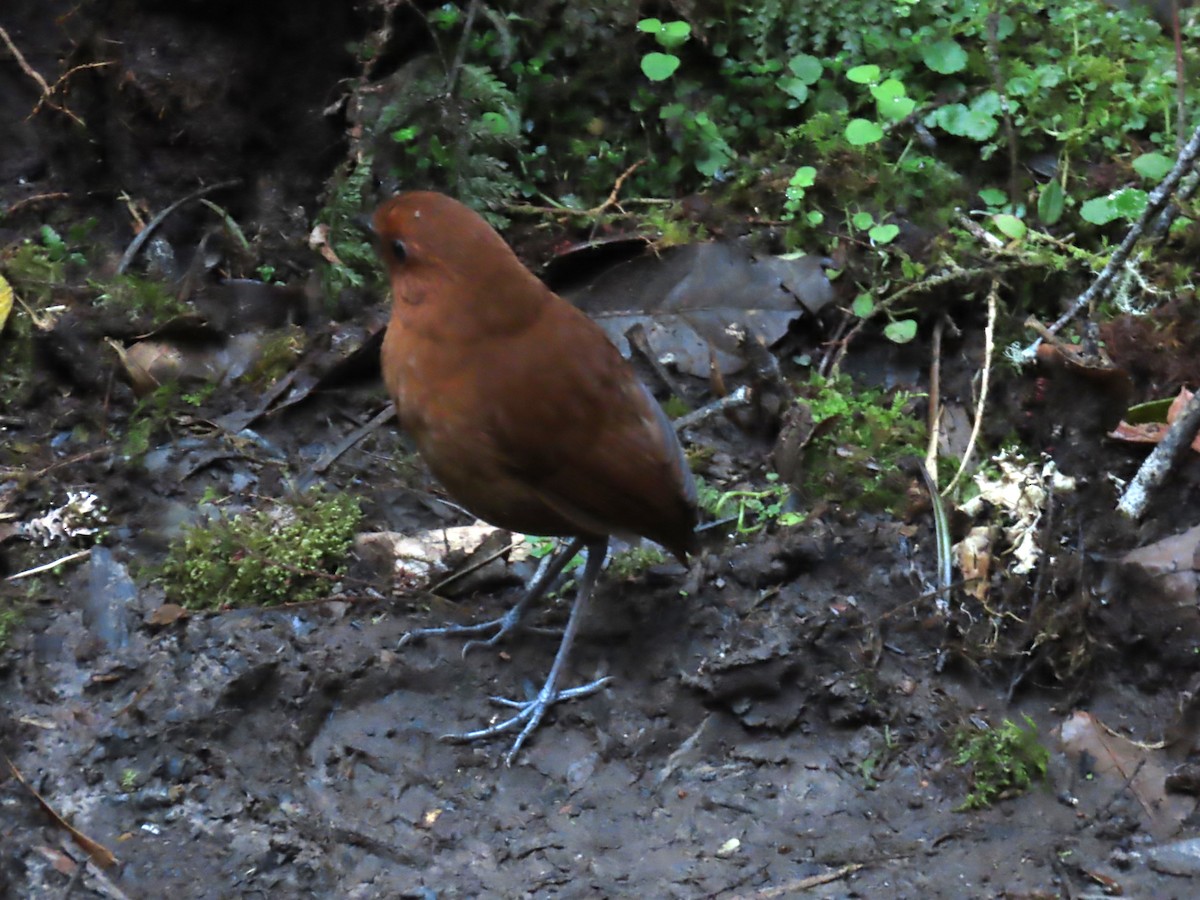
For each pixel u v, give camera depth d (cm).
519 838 685
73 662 755
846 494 890
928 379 992
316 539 823
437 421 684
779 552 824
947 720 750
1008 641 788
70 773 692
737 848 681
